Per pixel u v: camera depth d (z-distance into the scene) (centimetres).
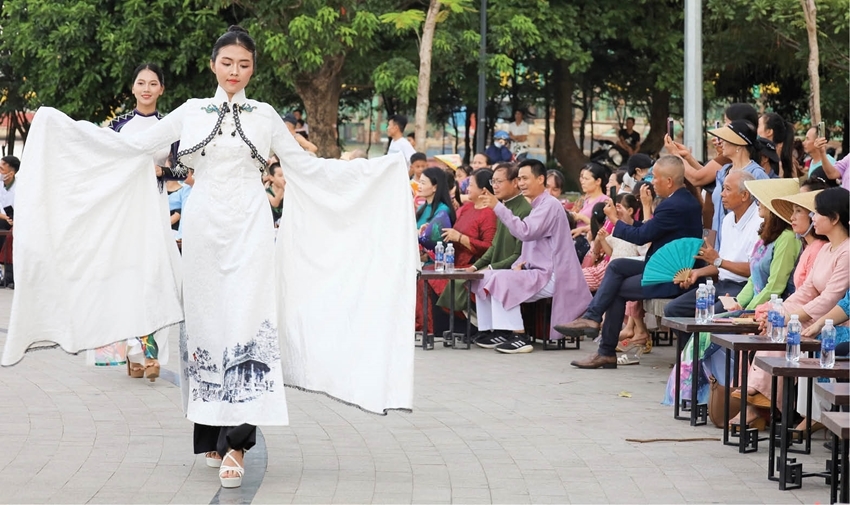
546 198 1091
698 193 988
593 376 938
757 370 695
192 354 571
